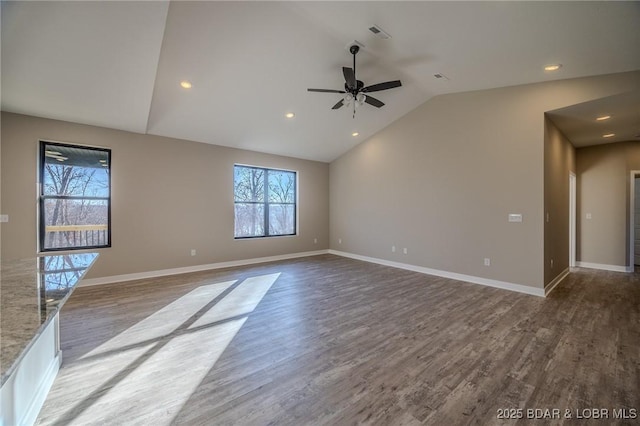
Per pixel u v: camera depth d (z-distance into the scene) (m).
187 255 5.33
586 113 3.88
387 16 2.82
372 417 1.64
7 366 0.68
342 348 2.45
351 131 5.99
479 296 3.86
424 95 4.98
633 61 3.02
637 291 4.05
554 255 4.33
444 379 2.01
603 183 5.48
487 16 2.55
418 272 5.32
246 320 3.06
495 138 4.30
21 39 2.53
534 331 2.76
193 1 2.67
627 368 2.13
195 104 4.28
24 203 3.87
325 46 3.46
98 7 2.32
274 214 6.78
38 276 1.55
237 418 1.64
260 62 3.61
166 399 1.80
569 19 2.43
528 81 3.88
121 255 4.63
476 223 4.54
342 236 7.23
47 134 4.04
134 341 2.58
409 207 5.55
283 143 6.10
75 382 1.97
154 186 4.95
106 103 3.74
